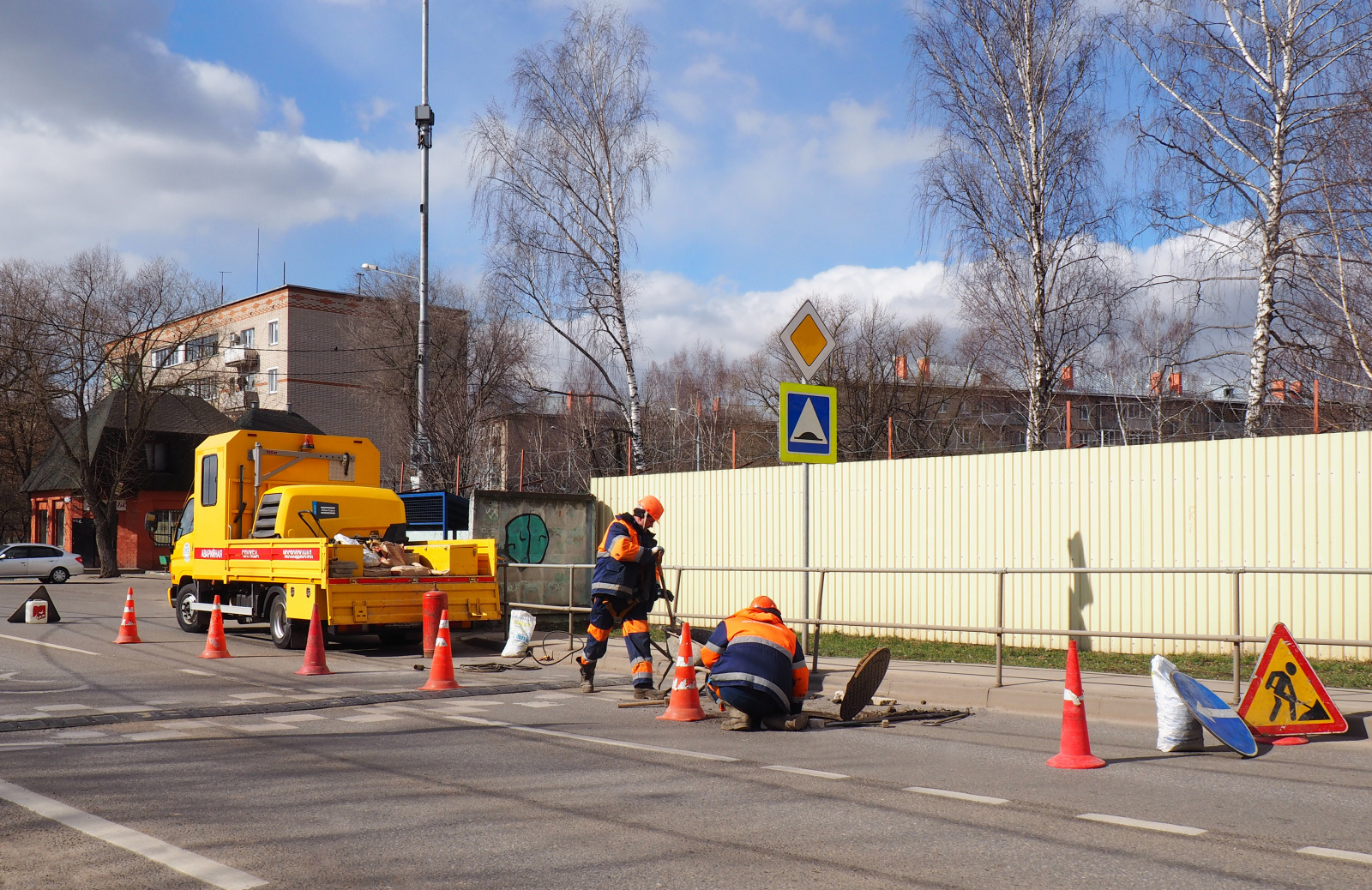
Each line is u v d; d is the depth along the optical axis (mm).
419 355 25531
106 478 47438
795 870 4715
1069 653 7297
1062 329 21203
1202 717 7410
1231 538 12242
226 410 56938
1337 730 8055
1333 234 15914
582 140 26625
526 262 26797
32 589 34250
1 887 4473
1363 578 11328
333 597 14664
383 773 6895
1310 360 17172
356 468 18484
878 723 9070
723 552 17688
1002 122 21562
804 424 11539
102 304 42750
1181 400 19562
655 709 9922
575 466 32062
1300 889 4438
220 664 13383
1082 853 4984
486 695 10844
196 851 5008
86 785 6445
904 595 15305
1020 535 14078
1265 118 17859
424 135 25812
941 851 5016
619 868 4762
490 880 4590
